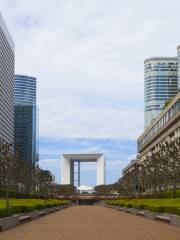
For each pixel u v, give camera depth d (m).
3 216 39.19
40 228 38.16
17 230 35.53
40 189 144.25
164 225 41.66
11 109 197.62
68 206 167.12
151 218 55.09
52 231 34.38
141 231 33.94
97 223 46.22
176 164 96.25
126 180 160.50
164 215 47.81
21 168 114.38
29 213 53.28
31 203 73.56
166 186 110.69
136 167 137.62
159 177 108.25
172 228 37.34
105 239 27.17
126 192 168.12
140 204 73.38
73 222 48.59
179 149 92.31
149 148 168.00
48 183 165.62
